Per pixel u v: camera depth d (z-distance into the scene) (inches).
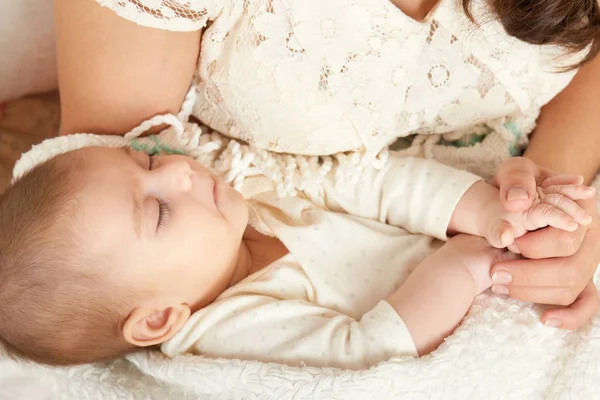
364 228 40.2
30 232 35.9
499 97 37.9
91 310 36.3
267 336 36.6
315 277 39.3
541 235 34.3
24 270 36.0
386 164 40.7
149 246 36.3
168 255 36.8
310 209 41.6
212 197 38.1
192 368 36.0
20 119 58.6
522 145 42.4
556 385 35.6
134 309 36.9
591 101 40.7
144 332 37.3
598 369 35.0
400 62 34.9
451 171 39.4
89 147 38.1
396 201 39.9
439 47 35.1
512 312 36.0
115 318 36.9
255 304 38.2
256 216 41.4
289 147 39.7
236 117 39.3
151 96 38.3
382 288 38.8
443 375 33.9
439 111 38.6
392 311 35.2
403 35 34.2
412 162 40.3
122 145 40.0
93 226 35.7
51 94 58.2
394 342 34.6
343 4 33.3
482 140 42.8
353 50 34.4
